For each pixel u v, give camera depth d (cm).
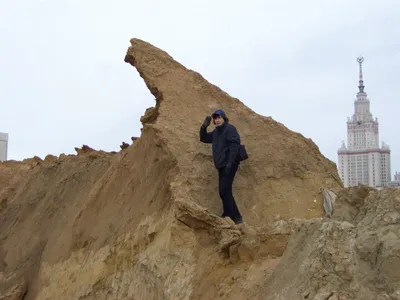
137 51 1284
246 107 1269
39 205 1739
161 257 969
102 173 1530
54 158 1939
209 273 887
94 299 1100
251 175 1139
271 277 763
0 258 1691
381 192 681
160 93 1222
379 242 627
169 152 1095
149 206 1104
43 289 1329
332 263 662
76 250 1278
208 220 954
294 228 829
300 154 1194
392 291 589
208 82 1287
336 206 749
